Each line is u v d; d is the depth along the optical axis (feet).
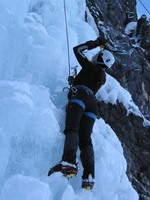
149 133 20.71
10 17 11.57
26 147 9.96
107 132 15.10
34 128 10.02
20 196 8.19
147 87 23.97
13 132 9.45
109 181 12.40
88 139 11.50
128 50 23.66
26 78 11.81
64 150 10.60
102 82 12.71
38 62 12.01
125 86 21.90
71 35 15.29
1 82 9.78
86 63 12.53
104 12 25.12
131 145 19.93
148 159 20.44
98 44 12.96
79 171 11.43
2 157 8.63
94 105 12.14
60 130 11.63
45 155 10.36
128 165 19.25
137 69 23.03
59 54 12.73
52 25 14.60
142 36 26.61
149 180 20.39
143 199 18.94
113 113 19.04
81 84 12.32
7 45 11.01
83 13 19.81
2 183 8.91
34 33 12.32
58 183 10.11
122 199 13.85
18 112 9.41
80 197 10.48
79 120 11.45
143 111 23.20
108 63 12.71
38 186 8.50
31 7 14.26
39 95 11.14
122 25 27.22
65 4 16.46
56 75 12.96
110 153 12.82
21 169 9.64
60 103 12.71
